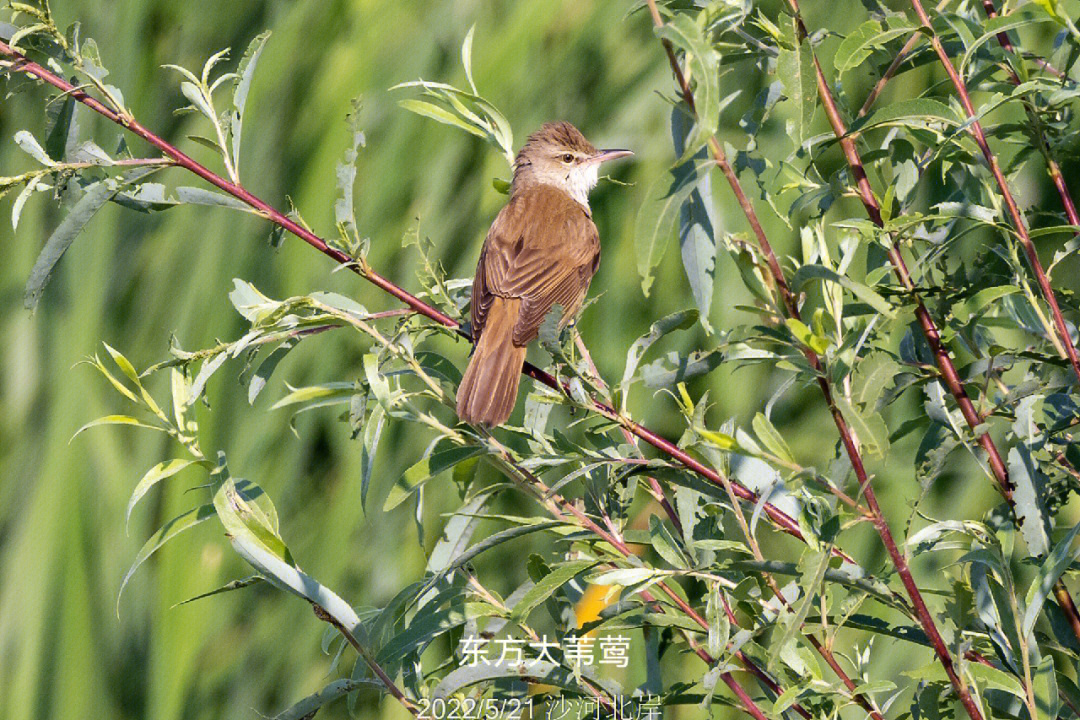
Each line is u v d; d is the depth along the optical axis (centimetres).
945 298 525
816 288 706
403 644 517
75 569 979
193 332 989
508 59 988
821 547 451
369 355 524
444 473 902
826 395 487
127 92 1089
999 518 502
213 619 933
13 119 1117
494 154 969
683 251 539
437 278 648
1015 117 749
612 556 516
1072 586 596
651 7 456
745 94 889
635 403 888
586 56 984
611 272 924
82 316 1031
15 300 1062
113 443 1000
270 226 997
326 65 1037
